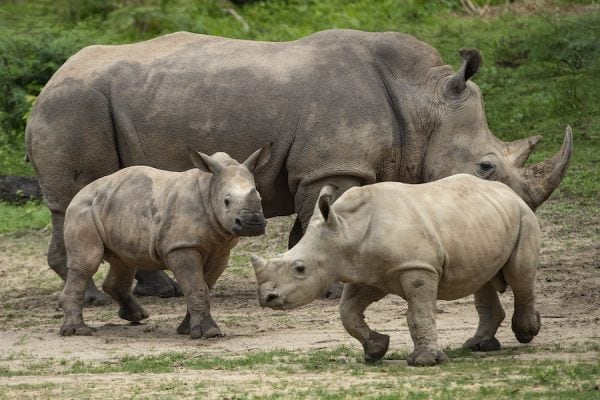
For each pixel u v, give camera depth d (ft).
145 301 101.60
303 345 76.02
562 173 91.61
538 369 61.41
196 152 79.82
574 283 94.27
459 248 64.95
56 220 100.22
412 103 96.07
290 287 63.87
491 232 66.23
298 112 94.84
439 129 95.81
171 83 97.14
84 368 69.31
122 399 58.18
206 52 98.53
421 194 65.82
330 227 64.44
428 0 196.03
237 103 95.55
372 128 94.58
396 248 63.87
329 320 86.38
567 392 55.16
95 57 100.53
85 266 84.43
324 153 94.27
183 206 80.74
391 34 98.73
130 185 83.71
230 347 76.18
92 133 98.27
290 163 95.09
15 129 165.37
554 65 165.89
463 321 82.99
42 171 99.76
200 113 96.07
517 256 68.18
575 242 110.22
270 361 69.21
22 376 67.26
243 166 80.33
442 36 180.14
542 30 175.22
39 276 116.26
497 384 58.08
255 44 98.99
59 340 81.92
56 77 100.53
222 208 78.59
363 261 64.64
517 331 71.00
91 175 99.45
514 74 164.45
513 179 93.15
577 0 195.00
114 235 83.51
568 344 71.10
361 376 62.44
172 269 81.15
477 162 94.58
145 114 97.09
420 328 64.59
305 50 97.66
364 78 95.91
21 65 169.27
